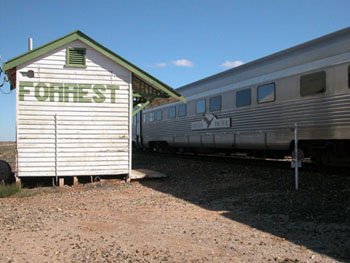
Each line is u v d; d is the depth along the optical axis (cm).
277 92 1493
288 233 711
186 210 912
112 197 1099
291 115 1419
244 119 1697
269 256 595
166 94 1558
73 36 1347
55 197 1119
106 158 1385
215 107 1936
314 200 942
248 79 1677
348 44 1200
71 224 789
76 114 1366
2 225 785
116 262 577
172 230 738
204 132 2042
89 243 665
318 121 1297
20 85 1330
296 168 1088
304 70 1363
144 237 696
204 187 1218
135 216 854
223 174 1448
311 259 580
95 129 1380
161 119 2612
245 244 652
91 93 1378
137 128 3112
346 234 691
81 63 1371
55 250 631
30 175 1333
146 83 1489
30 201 1059
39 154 1339
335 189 1044
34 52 1323
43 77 1345
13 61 1308
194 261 577
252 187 1159
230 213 873
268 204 935
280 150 1535
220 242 664
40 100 1342
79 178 1400
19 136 1329
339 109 1218
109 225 779
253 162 1808
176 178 1439
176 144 2402
